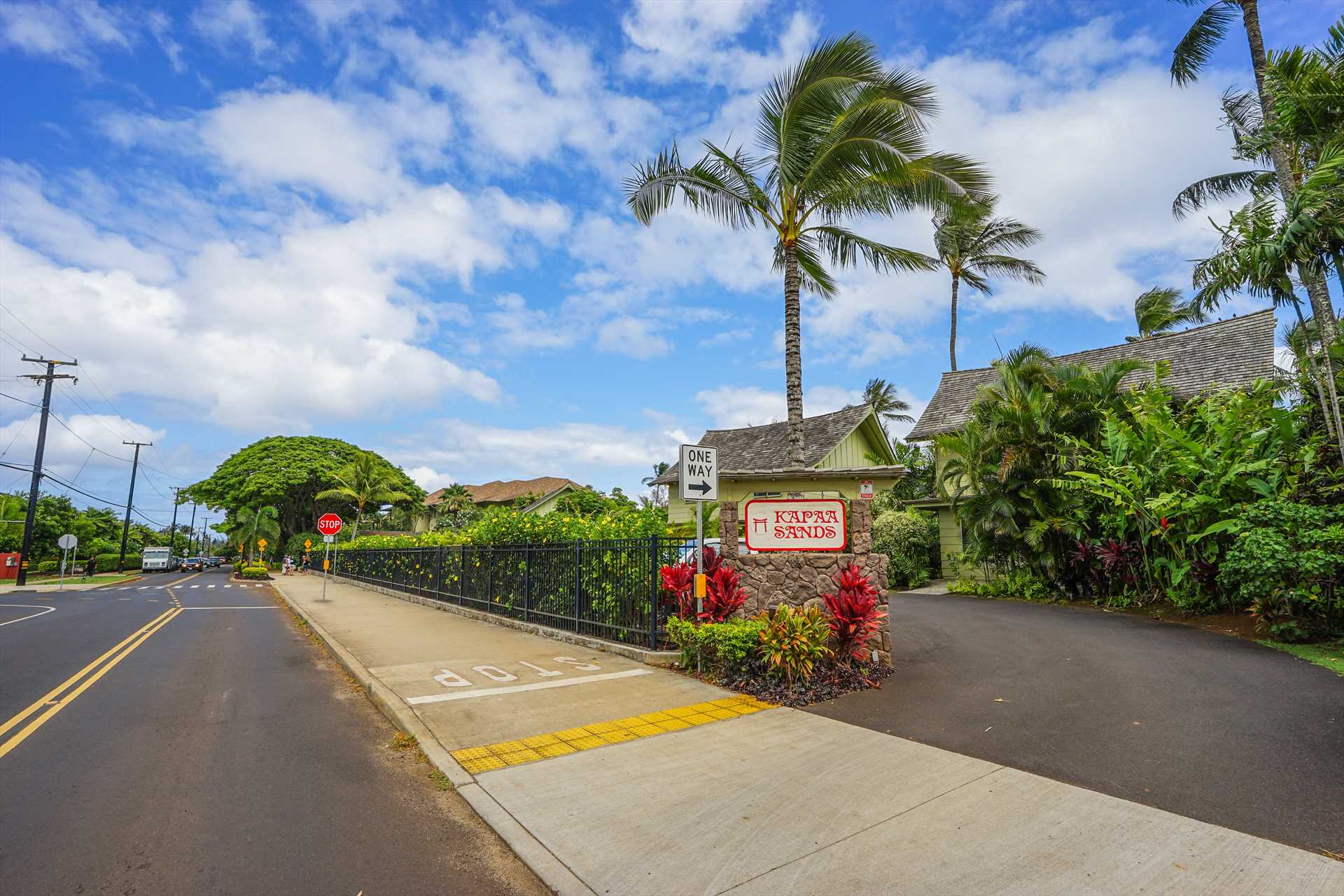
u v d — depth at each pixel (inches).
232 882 135.0
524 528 549.3
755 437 1039.0
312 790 184.2
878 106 431.8
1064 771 185.2
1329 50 381.1
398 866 142.3
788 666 274.7
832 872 133.0
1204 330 802.2
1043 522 579.8
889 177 451.8
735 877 131.8
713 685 293.1
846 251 518.9
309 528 2357.3
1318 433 412.8
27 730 241.1
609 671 324.8
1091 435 587.2
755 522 338.6
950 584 725.9
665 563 363.3
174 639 483.5
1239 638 374.0
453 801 176.9
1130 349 855.1
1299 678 278.7
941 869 133.3
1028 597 613.9
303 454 2180.1
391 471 2352.4
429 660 357.4
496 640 431.8
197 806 173.2
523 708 256.8
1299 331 661.3
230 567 2844.5
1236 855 137.7
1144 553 505.7
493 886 134.4
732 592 323.6
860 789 174.2
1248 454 428.8
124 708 274.5
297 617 645.9
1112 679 288.7
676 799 169.6
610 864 138.3
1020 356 704.4
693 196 490.9
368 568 1043.3
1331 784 173.0
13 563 1637.6
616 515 489.4
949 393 981.2
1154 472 489.7
